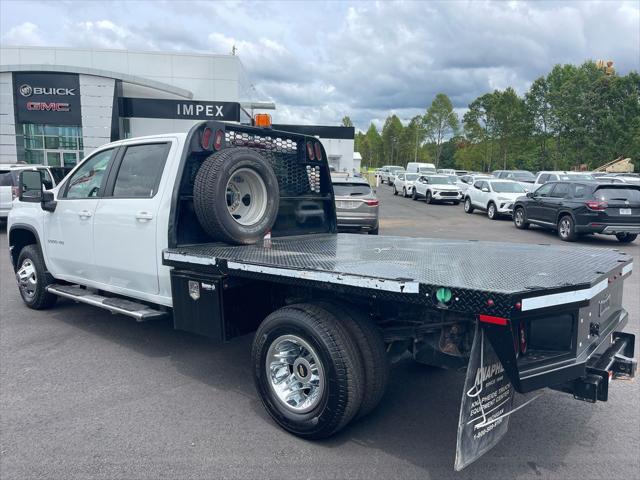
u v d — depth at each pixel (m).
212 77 29.75
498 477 3.14
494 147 79.25
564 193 15.55
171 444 3.49
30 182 5.96
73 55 28.77
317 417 3.41
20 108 26.20
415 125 103.19
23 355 5.17
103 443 3.49
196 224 4.64
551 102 66.19
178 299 4.34
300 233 5.77
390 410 4.07
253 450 3.42
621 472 3.20
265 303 4.21
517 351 2.82
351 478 3.11
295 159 5.69
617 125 55.28
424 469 3.22
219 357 5.18
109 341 5.62
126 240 4.93
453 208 27.31
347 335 3.34
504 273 3.24
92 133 26.88
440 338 3.31
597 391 3.06
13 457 3.30
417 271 3.33
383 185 52.25
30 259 6.49
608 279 3.34
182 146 4.58
